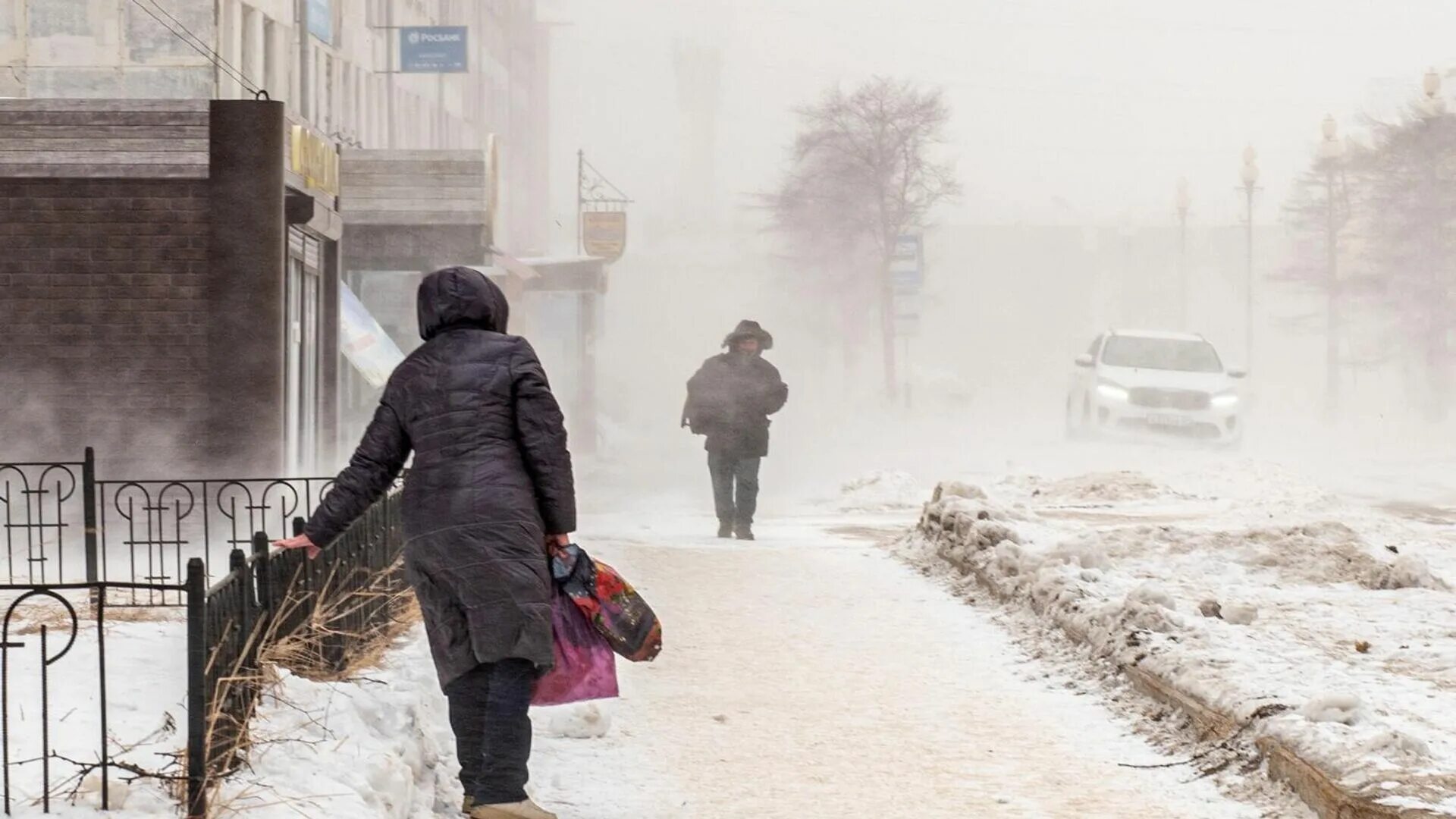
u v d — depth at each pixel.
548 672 10.59
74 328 33.12
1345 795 10.22
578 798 11.79
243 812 9.02
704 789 12.08
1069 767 12.72
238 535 32.25
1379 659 14.69
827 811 11.52
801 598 21.61
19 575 25.61
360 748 10.55
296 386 38.72
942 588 22.36
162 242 33.19
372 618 15.53
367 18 75.31
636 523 34.06
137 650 13.71
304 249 39.47
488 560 10.19
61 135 33.00
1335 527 22.08
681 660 17.30
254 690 10.48
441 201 50.81
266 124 33.06
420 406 10.46
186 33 50.31
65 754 9.68
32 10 50.28
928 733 13.95
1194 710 13.24
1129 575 20.69
